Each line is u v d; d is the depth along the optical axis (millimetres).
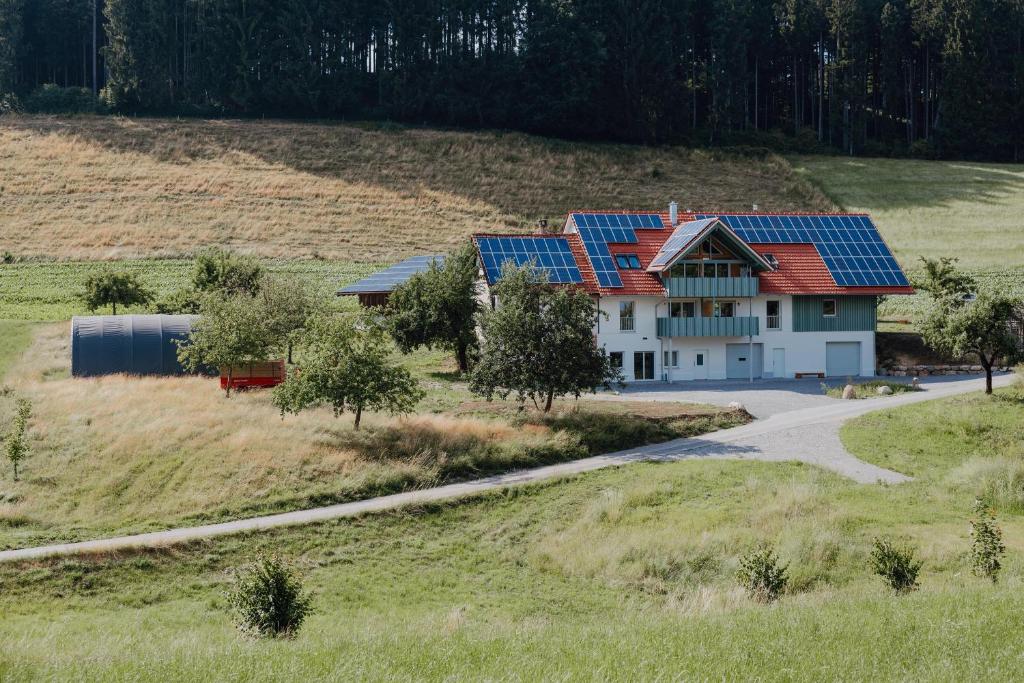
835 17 149250
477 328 57406
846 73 147125
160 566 25328
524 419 41875
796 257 64750
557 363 42406
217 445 34469
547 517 30453
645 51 145375
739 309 61844
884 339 65438
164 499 30562
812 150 146500
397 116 147125
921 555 25375
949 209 112938
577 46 143125
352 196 115688
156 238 99625
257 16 145375
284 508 30422
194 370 50500
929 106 154875
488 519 30234
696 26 158250
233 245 98312
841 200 119500
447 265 58188
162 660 13797
